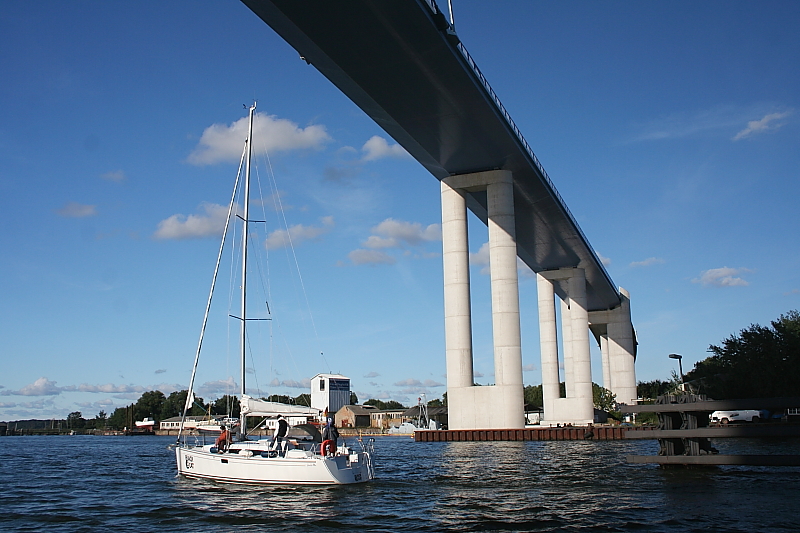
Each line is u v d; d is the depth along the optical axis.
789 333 47.72
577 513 16.16
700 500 17.62
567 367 88.50
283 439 23.16
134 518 17.03
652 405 22.62
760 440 41.81
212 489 21.45
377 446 50.78
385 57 41.00
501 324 54.28
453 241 56.06
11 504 20.14
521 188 60.19
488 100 46.91
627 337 102.25
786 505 16.73
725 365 51.81
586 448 41.00
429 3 38.16
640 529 14.18
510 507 17.30
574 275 82.19
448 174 57.56
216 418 28.67
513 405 53.22
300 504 18.33
